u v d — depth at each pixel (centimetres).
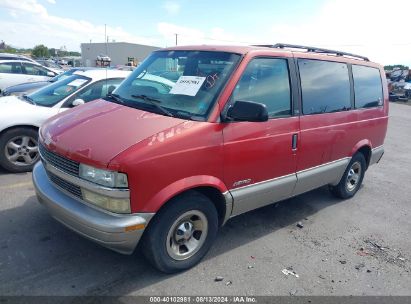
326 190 606
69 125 332
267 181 384
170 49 424
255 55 359
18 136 536
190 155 302
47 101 575
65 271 320
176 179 298
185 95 344
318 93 435
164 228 306
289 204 529
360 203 561
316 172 451
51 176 327
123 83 419
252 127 349
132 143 281
